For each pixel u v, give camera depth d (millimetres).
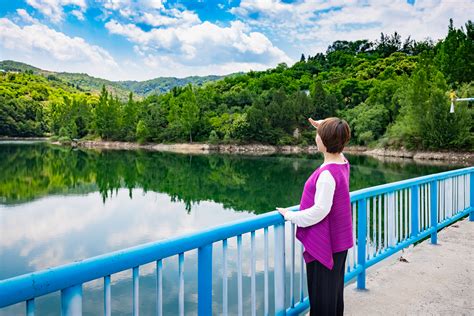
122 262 1573
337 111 78688
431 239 5297
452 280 4023
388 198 4105
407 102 56250
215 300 7734
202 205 25859
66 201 27734
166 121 93000
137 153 74125
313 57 150625
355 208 3566
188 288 8758
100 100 99125
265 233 2479
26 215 22219
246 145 77875
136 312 1686
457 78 58406
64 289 1416
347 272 3500
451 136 48375
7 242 16016
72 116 109188
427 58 60375
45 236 17109
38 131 121188
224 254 2172
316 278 2307
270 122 79938
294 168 48000
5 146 91062
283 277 2572
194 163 55375
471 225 6203
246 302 7586
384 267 4418
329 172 2164
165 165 53000
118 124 97688
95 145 96062
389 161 48938
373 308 3387
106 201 27688
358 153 62844
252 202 27141
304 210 2180
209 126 84500
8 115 115812
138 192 32125
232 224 2170
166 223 20109
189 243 1889
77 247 15414
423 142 51781
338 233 2219
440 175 5297
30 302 1310
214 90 104938
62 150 81562
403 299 3570
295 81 115250
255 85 110000
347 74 115375
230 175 42219
